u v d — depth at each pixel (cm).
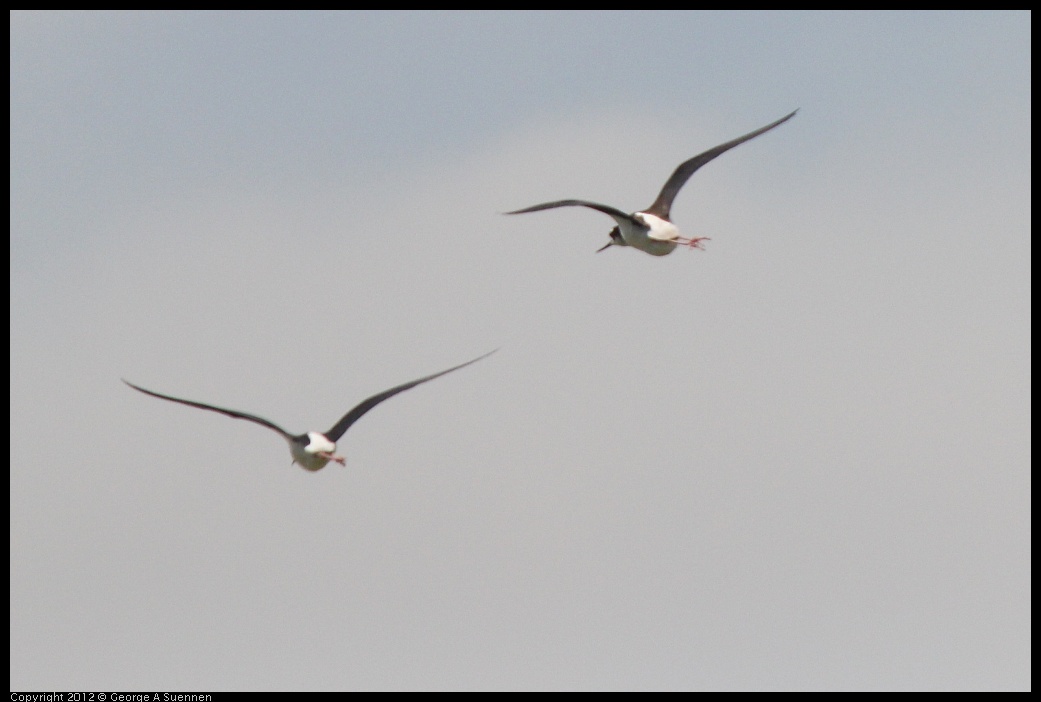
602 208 2519
